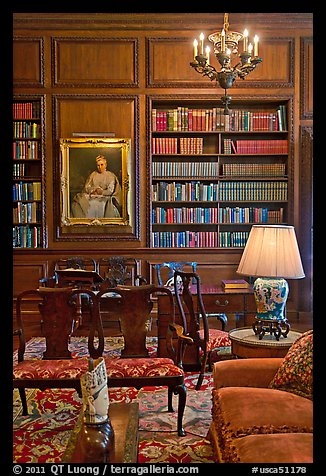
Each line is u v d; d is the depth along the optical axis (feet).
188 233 23.54
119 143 23.16
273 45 23.17
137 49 23.12
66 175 23.27
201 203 24.48
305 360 8.63
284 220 23.91
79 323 17.08
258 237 11.14
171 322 12.42
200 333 14.35
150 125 23.21
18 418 11.71
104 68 23.18
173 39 23.09
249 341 11.07
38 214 23.57
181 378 10.57
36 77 23.16
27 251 23.32
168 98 23.20
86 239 23.44
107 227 23.47
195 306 15.72
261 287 11.29
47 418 11.71
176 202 23.80
